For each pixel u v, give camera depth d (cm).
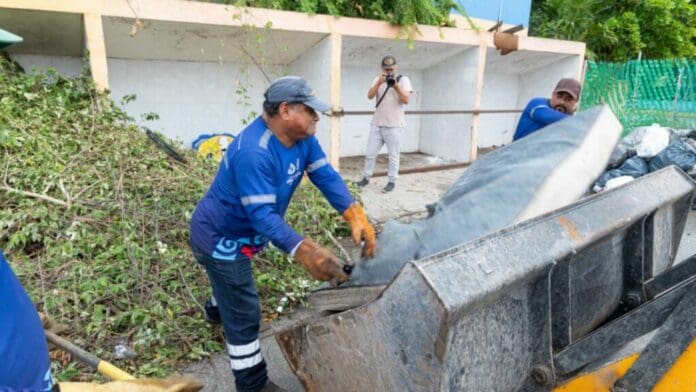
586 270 206
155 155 502
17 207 394
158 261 365
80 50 647
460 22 964
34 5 517
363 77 914
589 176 218
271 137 213
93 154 470
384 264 204
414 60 891
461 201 217
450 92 911
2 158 425
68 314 309
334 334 186
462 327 151
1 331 109
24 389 113
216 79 774
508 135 1152
